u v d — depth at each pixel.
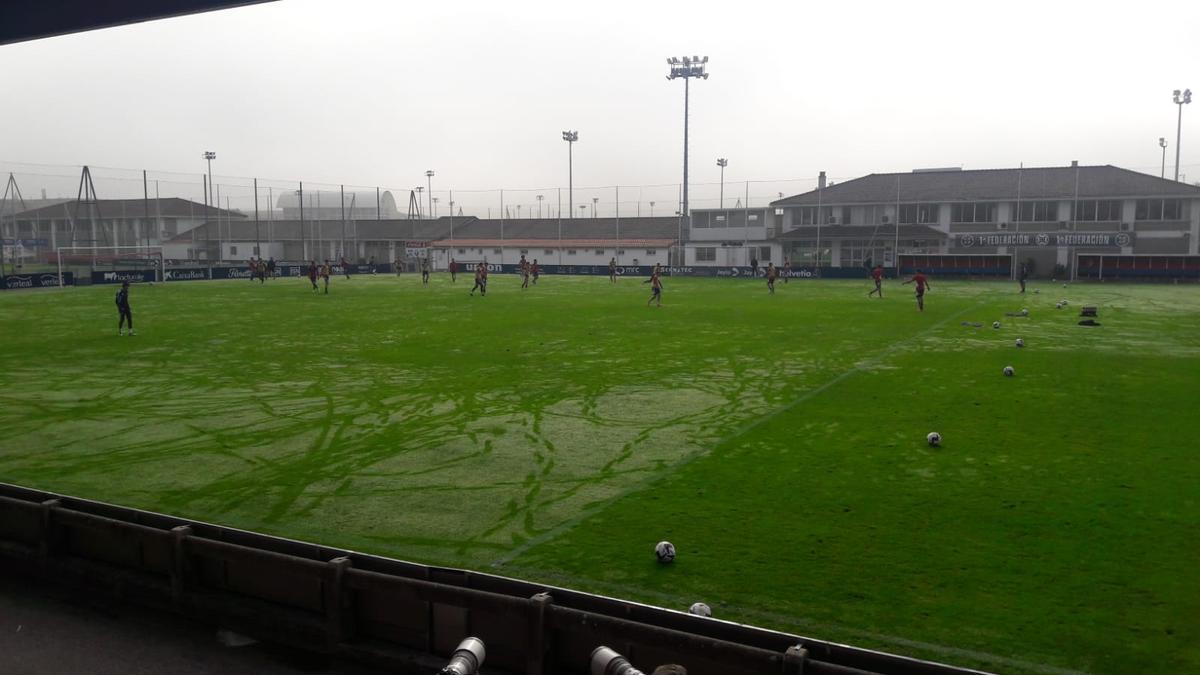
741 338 24.67
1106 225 59.66
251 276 57.91
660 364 19.69
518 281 59.06
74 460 11.49
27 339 24.55
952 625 6.46
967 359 20.41
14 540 7.57
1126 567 7.56
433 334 25.69
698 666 4.85
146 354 21.47
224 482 10.45
